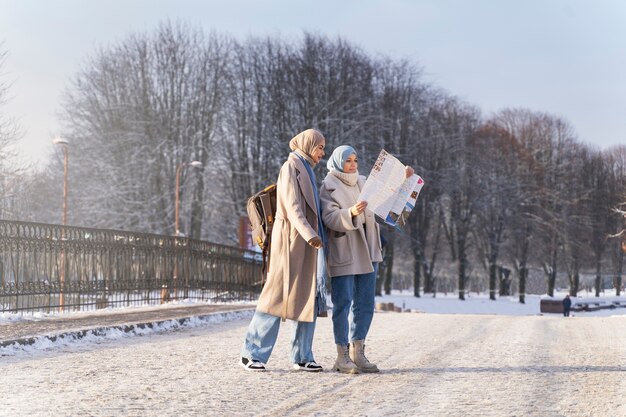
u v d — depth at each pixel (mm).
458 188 71688
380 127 60188
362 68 59844
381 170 7684
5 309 13516
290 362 8469
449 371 7785
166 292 21125
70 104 56125
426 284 79750
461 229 74312
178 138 57125
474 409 5590
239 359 8750
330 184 7902
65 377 7234
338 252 7684
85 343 10602
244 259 29672
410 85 64062
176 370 7766
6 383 6848
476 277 97688
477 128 76688
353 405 5754
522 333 13070
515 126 81750
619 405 5793
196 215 57750
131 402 5852
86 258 16359
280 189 7660
